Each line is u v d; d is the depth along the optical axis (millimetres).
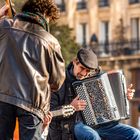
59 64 6121
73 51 27328
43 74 6016
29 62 5977
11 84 5941
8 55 5996
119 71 8352
